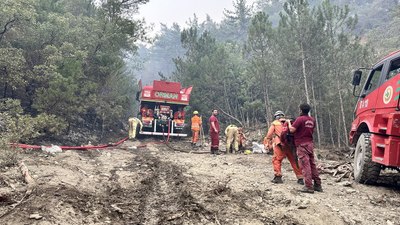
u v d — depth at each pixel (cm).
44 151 1083
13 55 1386
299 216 523
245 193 656
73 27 1973
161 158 1173
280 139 766
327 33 1886
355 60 1886
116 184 705
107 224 465
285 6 1928
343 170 938
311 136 719
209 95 2408
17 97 1583
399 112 686
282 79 1998
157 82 2016
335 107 1898
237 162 1111
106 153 1241
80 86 1670
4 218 435
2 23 1430
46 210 472
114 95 2023
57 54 1534
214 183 738
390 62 782
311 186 689
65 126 1411
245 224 484
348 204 618
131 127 1889
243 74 2480
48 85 1555
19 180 629
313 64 1925
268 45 1927
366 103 866
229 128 1431
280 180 771
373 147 754
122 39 2127
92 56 1948
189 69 2375
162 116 1988
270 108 2106
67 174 731
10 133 893
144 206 565
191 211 533
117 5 2169
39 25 1596
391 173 924
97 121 2048
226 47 2991
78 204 522
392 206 623
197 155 1308
